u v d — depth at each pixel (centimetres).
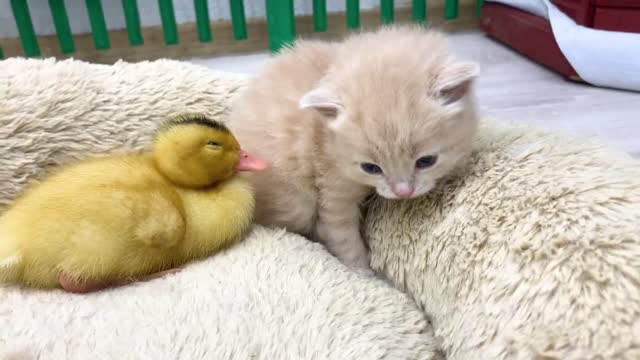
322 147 22
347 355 18
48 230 20
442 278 20
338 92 21
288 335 19
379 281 22
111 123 27
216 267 22
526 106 42
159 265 22
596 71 45
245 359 18
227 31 60
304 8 62
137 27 57
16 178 25
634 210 17
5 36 57
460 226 20
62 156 26
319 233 25
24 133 25
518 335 16
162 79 28
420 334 20
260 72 27
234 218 23
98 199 21
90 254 20
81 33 58
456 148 21
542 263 17
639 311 15
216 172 22
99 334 19
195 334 19
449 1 62
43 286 21
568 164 20
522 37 53
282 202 24
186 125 22
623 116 40
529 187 19
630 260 16
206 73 30
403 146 20
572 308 16
